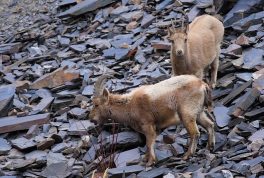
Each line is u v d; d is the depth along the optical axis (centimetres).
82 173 1144
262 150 1064
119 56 1714
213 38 1375
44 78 1631
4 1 2453
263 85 1288
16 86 1631
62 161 1211
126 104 1138
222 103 1291
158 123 1126
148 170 1083
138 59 1661
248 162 1020
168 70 1548
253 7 1709
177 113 1108
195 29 1362
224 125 1202
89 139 1262
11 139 1377
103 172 1114
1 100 1500
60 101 1502
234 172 992
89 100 1466
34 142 1302
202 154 1108
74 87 1600
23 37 2109
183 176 1002
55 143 1302
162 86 1113
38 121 1401
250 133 1154
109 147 1197
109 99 1154
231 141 1126
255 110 1217
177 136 1205
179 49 1260
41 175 1154
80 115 1384
